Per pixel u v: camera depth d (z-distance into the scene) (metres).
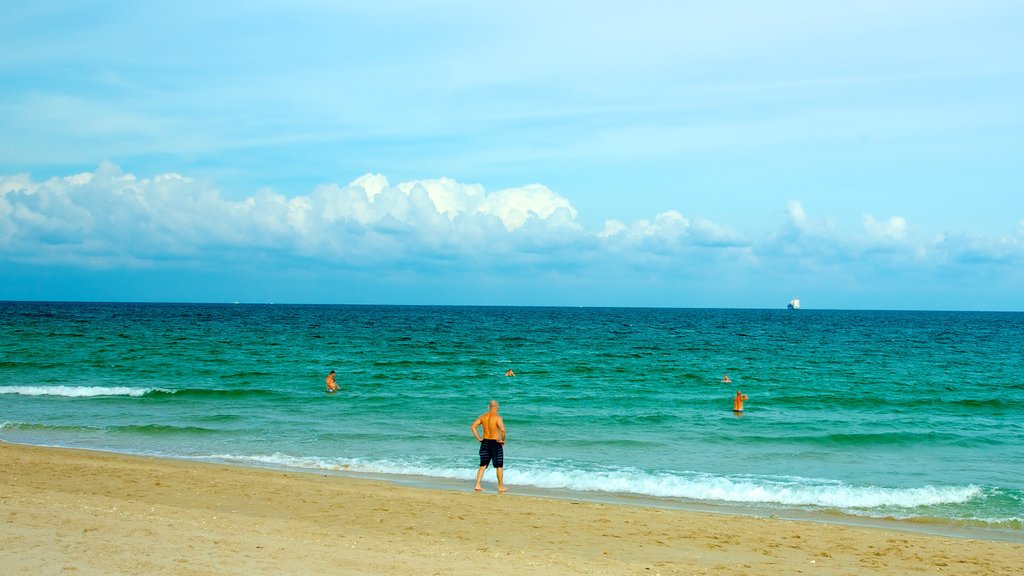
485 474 17.30
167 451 19.58
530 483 16.61
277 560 9.12
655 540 11.56
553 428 24.03
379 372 41.62
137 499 13.25
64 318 107.12
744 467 18.61
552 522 12.51
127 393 30.33
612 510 13.72
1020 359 55.66
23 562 8.60
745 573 9.85
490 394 33.03
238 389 31.94
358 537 10.77
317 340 68.31
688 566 10.07
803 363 51.25
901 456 20.34
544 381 38.94
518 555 10.17
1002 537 13.02
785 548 11.32
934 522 13.93
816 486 16.47
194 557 9.05
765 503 15.27
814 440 22.34
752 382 39.47
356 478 16.59
